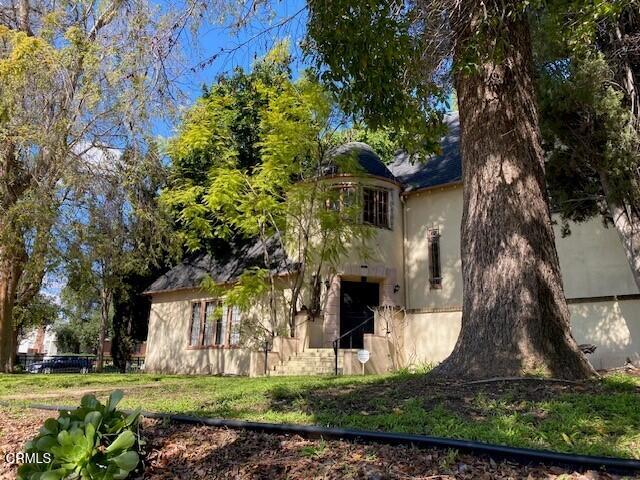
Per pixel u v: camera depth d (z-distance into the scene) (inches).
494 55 281.7
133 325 991.6
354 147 666.8
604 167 426.0
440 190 671.1
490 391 227.9
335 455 154.0
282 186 627.5
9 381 494.3
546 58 420.5
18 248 597.0
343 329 643.5
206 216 740.7
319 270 625.9
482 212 285.6
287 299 660.1
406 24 317.7
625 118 402.9
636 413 190.1
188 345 799.7
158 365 845.8
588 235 559.5
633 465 130.4
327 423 192.9
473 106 303.3
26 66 528.4
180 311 836.6
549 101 423.5
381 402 226.1
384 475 137.2
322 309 626.8
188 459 165.9
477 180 292.7
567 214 494.0
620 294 524.7
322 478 139.9
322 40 311.3
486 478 133.5
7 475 163.9
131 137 598.2
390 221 682.2
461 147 314.8
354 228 629.6
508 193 280.8
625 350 496.7
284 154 608.1
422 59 358.6
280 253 689.6
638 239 426.3
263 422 193.6
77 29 552.4
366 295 667.4
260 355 598.5
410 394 237.9
